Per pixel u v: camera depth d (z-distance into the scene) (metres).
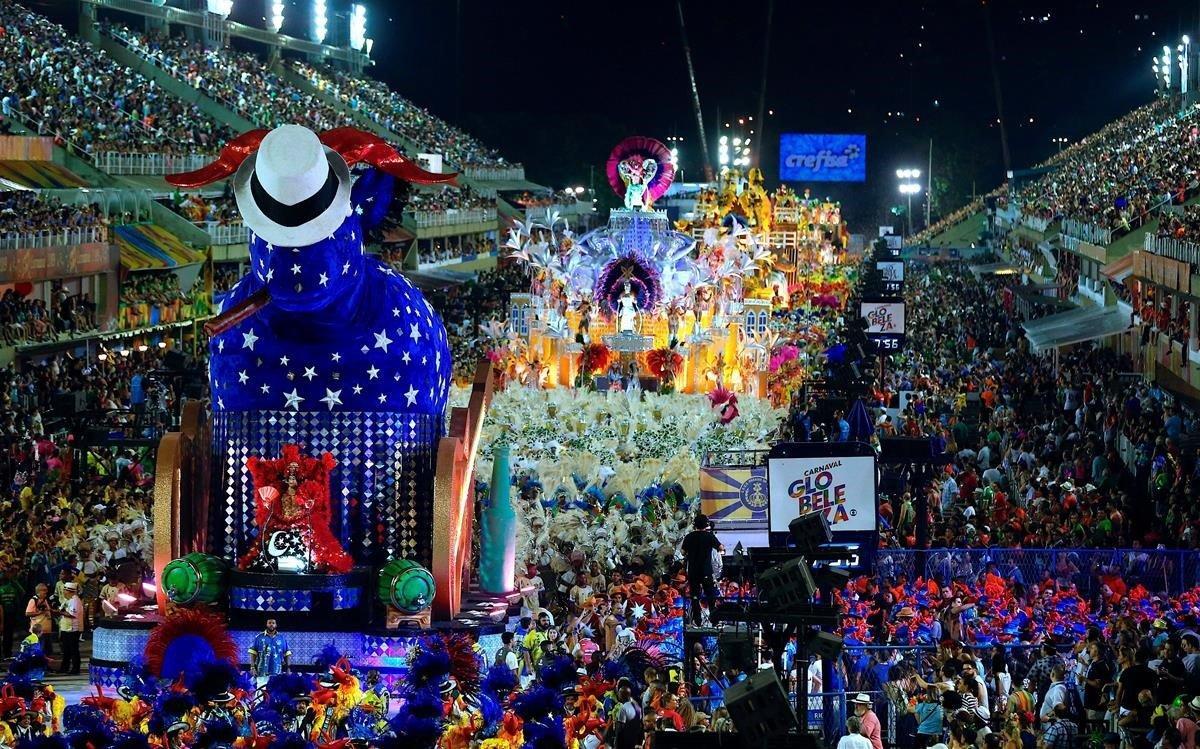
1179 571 29.91
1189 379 49.16
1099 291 72.50
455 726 17.00
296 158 21.11
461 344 60.97
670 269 51.19
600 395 43.34
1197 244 48.06
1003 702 22.62
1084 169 107.38
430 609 23.41
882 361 60.38
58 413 38.59
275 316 23.58
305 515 23.11
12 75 70.56
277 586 22.80
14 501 35.28
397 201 24.12
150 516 32.91
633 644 23.22
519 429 40.34
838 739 21.80
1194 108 102.19
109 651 23.27
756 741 12.08
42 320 52.56
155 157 73.00
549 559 32.06
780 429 43.09
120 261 60.12
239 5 124.06
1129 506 37.97
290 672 19.30
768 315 53.91
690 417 41.12
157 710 17.16
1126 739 20.39
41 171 64.75
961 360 71.81
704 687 21.72
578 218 145.25
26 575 29.58
